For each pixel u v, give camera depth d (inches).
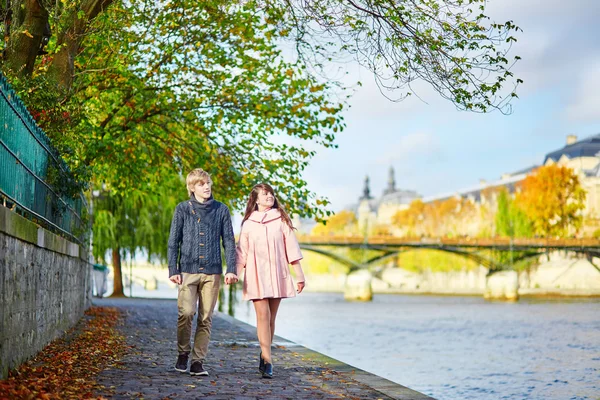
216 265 325.4
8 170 302.2
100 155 639.1
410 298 4340.6
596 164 4889.3
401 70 418.3
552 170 4407.0
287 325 2114.9
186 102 657.6
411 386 900.0
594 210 4606.3
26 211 345.1
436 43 409.1
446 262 5123.0
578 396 797.2
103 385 287.0
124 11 545.6
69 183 462.9
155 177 740.0
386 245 3828.7
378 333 1840.6
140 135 661.9
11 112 308.2
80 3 510.6
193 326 644.1
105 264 1338.6
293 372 347.3
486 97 410.0
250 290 324.8
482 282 5054.1
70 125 472.7
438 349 1427.2
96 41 554.9
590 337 1679.4
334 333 1824.6
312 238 3821.4
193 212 324.8
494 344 1535.4
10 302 286.8
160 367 350.3
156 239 1294.3
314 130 651.5
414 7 418.6
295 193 650.2
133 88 646.5
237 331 605.6
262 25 642.2
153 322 686.5
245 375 333.4
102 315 732.7
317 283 6387.8
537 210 4384.8
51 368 319.9
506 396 807.7
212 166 657.0
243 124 675.4
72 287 556.1
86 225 695.7
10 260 284.5
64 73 519.8
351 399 274.2
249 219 331.0
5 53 456.4
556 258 4451.3
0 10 466.6
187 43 639.1
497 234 4072.3
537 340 1616.6
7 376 280.8
